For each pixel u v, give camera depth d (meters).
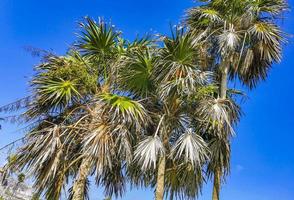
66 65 14.03
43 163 12.73
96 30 14.66
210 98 13.38
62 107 14.11
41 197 12.79
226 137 13.29
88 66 14.50
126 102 12.62
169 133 13.24
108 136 12.25
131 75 13.51
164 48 13.00
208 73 12.95
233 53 14.68
